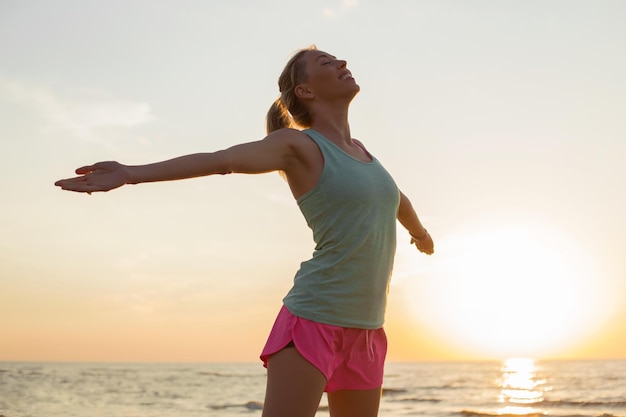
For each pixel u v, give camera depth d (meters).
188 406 23.12
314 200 2.50
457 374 63.88
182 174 2.20
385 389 37.03
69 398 26.30
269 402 2.42
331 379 2.55
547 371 67.31
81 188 2.02
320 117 2.72
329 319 2.43
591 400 24.11
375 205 2.51
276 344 2.44
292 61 2.83
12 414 17.66
